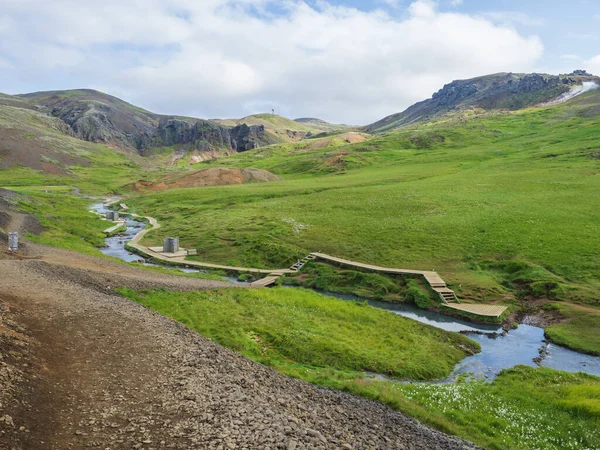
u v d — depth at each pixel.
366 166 164.38
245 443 11.12
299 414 14.66
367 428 15.62
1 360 13.71
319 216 75.81
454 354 31.31
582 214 64.06
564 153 125.62
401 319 37.00
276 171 193.25
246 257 58.75
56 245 53.34
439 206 76.19
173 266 55.97
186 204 103.56
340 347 28.53
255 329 29.55
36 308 22.44
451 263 52.50
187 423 12.09
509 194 80.88
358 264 52.25
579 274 45.78
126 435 11.22
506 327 37.91
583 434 18.83
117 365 16.31
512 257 52.06
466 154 160.12
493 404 22.06
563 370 28.64
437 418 19.23
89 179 182.25
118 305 25.56
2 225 58.34
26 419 11.15
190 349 19.20
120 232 80.19
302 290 42.88
